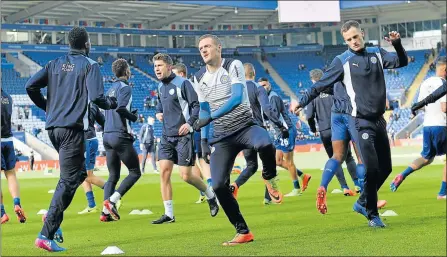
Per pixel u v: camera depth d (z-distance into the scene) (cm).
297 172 1170
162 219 813
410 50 5338
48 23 4812
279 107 1110
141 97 4738
